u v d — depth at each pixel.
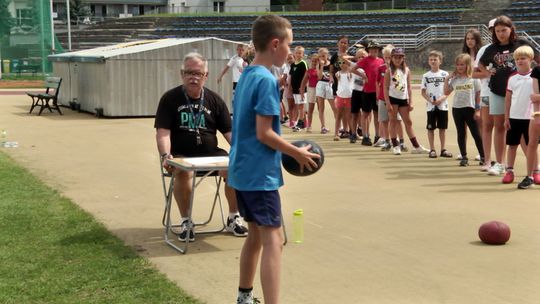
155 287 5.46
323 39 60.44
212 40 20.89
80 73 22.05
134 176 10.58
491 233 6.69
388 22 60.34
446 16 58.59
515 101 9.71
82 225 7.43
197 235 7.23
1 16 40.84
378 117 14.00
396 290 5.45
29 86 35.59
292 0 94.31
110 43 65.88
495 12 56.94
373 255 6.41
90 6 90.88
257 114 4.49
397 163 11.95
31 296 5.27
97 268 5.95
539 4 56.09
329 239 6.99
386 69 13.17
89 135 15.86
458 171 11.09
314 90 16.78
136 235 7.18
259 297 5.29
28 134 16.05
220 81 19.84
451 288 5.48
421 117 20.47
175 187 7.04
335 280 5.70
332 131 17.08
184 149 7.20
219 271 5.98
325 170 11.23
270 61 4.66
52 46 41.31
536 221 7.68
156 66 20.27
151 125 18.00
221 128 7.34
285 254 6.47
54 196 8.97
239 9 86.31
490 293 5.36
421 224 7.59
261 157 4.56
